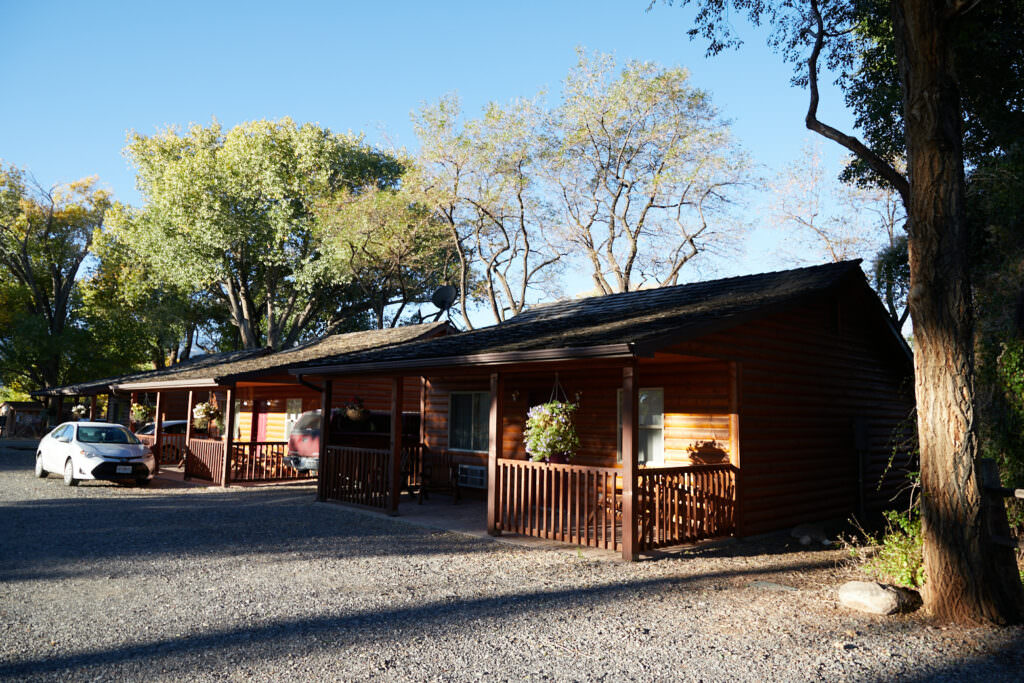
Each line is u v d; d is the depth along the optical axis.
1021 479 7.69
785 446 11.34
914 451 10.72
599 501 12.48
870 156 10.49
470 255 37.03
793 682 4.68
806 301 10.88
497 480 10.59
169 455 22.92
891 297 19.19
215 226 34.88
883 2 12.19
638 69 29.34
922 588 6.41
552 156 31.11
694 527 9.67
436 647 5.31
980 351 8.31
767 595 6.99
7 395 45.28
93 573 7.63
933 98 6.59
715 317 9.30
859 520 12.16
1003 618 6.02
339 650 5.21
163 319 41.31
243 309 41.84
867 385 13.74
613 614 6.27
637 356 8.12
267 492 15.98
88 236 44.97
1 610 6.16
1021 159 10.28
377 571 7.95
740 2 12.62
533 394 13.99
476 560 8.66
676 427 11.45
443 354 10.78
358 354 14.46
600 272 34.19
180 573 7.69
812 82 11.12
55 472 17.22
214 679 4.58
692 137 28.89
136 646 5.24
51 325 43.62
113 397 39.22
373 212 33.16
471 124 30.33
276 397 22.02
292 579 7.49
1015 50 11.17
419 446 15.40
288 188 36.28
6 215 43.62
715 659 5.11
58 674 4.64
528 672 4.82
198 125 40.12
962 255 6.43
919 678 4.76
